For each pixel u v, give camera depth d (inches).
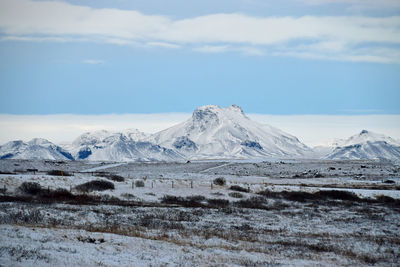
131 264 1230.3
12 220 1923.0
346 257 1604.3
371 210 3380.9
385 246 1919.3
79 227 1898.4
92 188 3841.0
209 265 1296.8
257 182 6254.9
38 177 4023.1
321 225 2586.1
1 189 3410.4
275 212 3142.2
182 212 2842.0
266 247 1749.5
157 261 1307.8
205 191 4333.2
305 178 7130.9
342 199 4148.6
